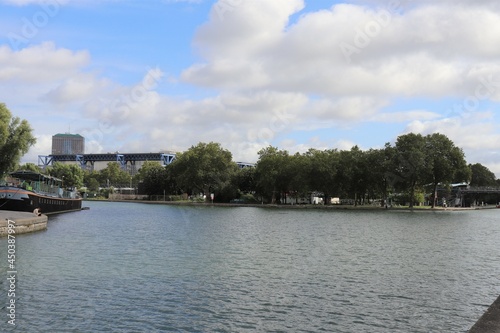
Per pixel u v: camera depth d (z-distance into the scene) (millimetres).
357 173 141375
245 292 25328
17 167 81750
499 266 34625
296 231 61875
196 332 19062
